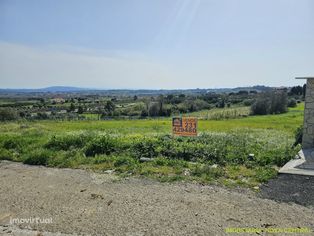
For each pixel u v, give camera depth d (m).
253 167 8.54
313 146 10.97
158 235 4.70
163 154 9.85
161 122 39.38
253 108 56.50
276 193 6.51
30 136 13.57
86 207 5.86
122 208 5.79
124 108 71.62
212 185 7.15
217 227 4.94
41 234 4.78
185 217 5.34
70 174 8.28
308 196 6.28
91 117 57.69
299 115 47.47
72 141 11.32
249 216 5.37
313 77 10.80
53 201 6.20
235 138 13.09
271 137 15.24
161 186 7.12
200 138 12.30
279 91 60.78
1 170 8.81
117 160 9.18
